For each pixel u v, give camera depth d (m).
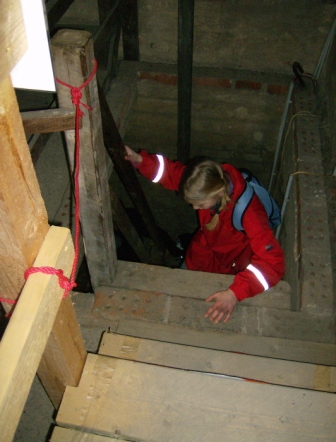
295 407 1.27
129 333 1.89
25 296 0.86
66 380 1.29
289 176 2.79
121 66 3.46
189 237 3.98
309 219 2.24
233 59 3.38
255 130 3.75
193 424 1.24
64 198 2.48
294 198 2.56
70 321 1.14
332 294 1.97
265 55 3.31
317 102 3.02
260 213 1.94
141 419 1.26
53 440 1.24
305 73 3.17
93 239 1.79
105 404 1.29
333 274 2.02
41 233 0.92
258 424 1.24
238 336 1.85
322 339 1.86
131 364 1.35
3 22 0.61
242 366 1.54
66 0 2.55
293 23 3.07
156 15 3.21
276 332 1.89
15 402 0.83
